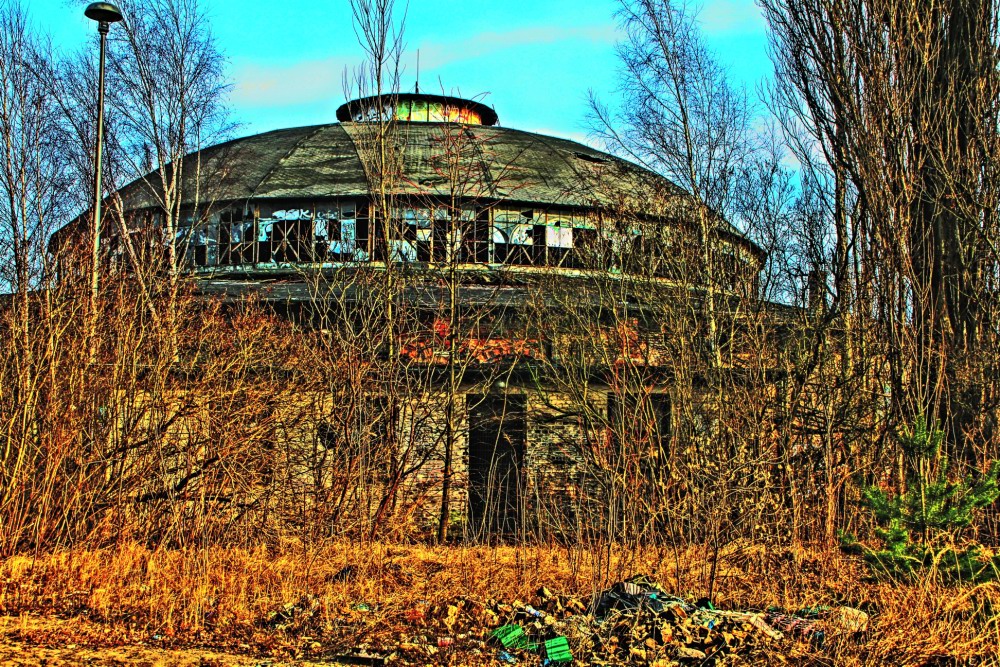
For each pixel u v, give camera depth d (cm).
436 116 3062
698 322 1783
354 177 2594
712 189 2044
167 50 2450
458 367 1881
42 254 1453
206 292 2148
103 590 1062
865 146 1606
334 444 1689
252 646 890
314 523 1417
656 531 1374
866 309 1688
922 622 923
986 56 1560
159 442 1404
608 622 931
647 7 2186
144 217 2214
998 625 879
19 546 1238
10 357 1357
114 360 1460
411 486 1723
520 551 1338
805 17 1659
